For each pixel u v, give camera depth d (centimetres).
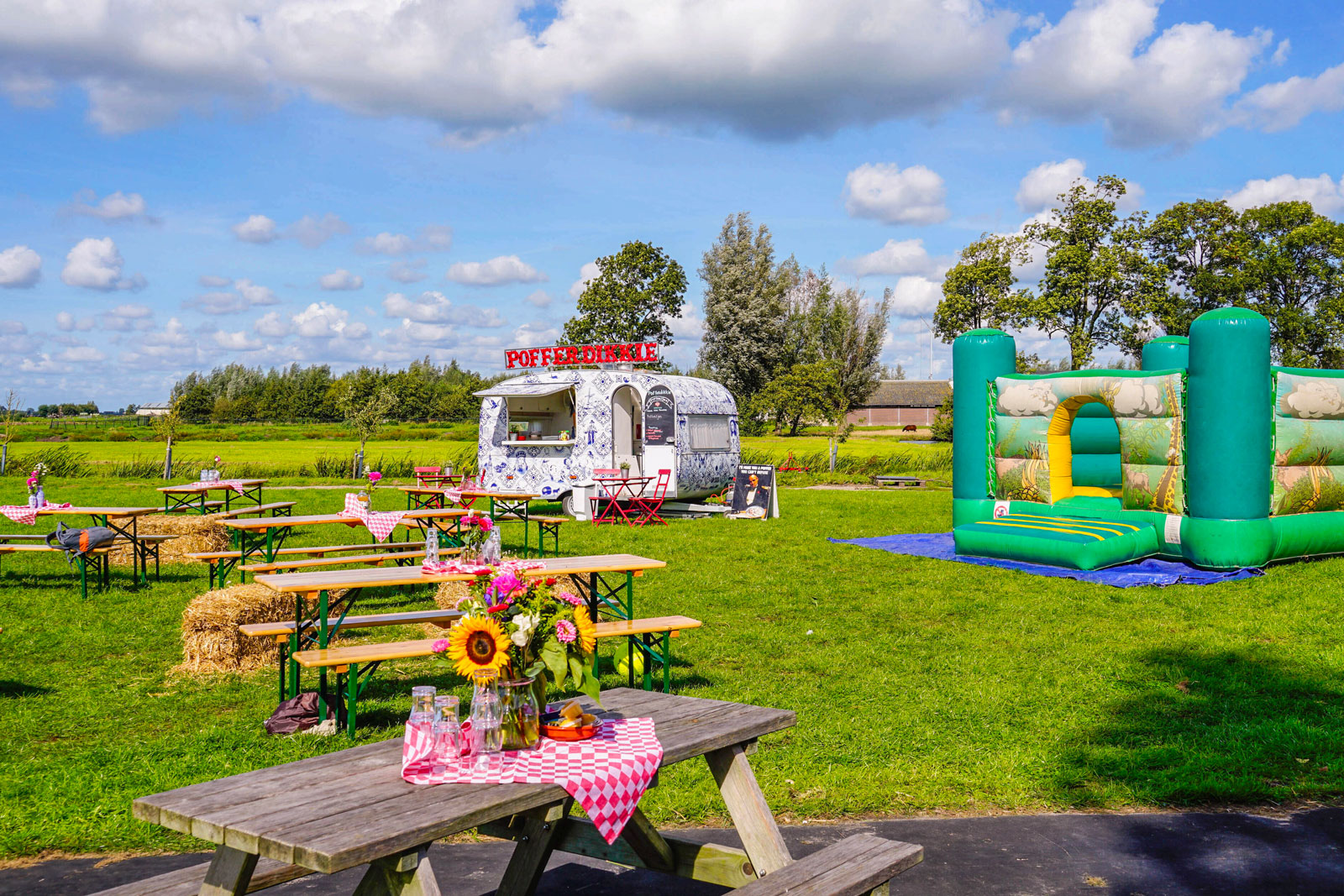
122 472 2695
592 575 727
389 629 868
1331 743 550
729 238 5819
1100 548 1162
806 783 493
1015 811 466
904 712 623
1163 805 474
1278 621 895
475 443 4803
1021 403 1349
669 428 1861
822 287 6288
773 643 822
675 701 373
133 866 396
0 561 1207
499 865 404
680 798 465
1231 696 662
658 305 4969
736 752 342
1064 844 427
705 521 1795
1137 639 832
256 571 847
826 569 1208
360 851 229
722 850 349
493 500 1432
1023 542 1228
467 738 299
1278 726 581
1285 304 4366
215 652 727
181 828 251
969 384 1402
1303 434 1194
